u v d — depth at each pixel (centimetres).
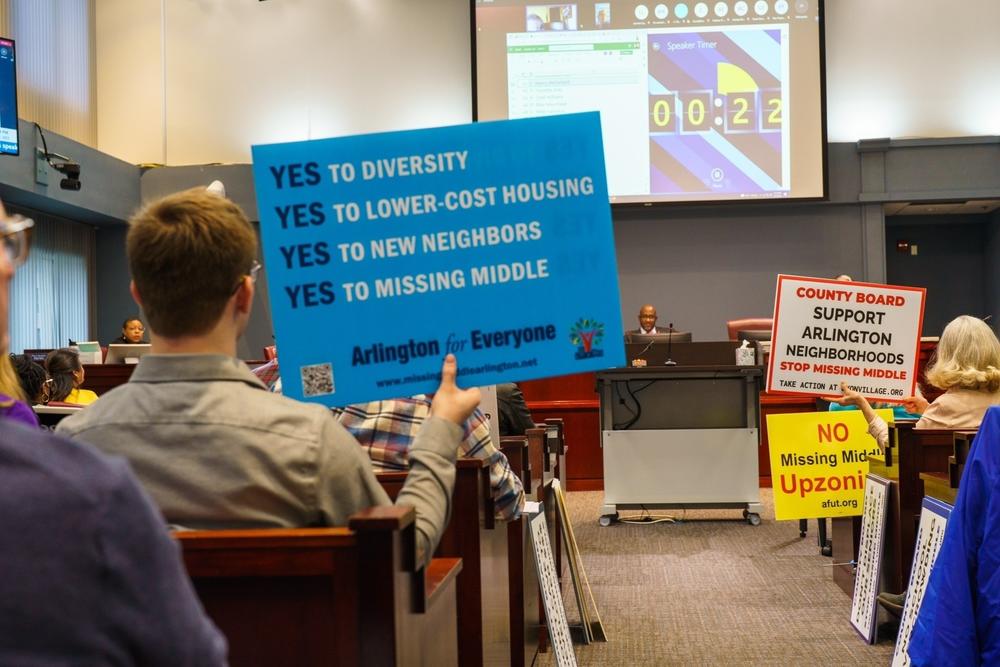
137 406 128
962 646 183
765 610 433
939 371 372
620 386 686
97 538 60
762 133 1034
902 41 1100
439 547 211
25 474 60
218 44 1137
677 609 439
